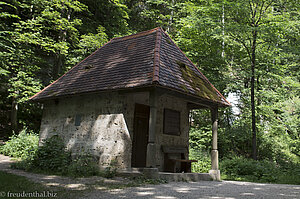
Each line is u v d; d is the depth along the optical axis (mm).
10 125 18234
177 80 9102
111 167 8758
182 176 8703
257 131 19531
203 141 17266
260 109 19188
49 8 17344
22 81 15984
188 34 19547
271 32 15383
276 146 19891
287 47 16672
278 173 12672
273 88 20219
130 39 11820
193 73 10930
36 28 17016
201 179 9422
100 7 23297
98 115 9898
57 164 9117
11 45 16359
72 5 17859
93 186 6363
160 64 9070
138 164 9922
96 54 12242
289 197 5750
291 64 20375
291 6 16234
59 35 18938
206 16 17172
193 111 20094
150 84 7941
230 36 17281
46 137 11547
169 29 26297
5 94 19922
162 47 10312
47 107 11977
